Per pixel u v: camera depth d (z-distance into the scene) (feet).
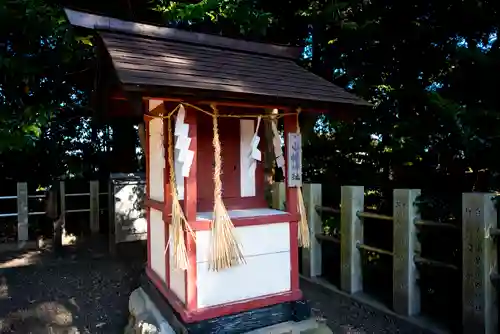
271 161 13.53
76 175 24.94
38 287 13.32
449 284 10.41
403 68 13.57
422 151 12.03
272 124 9.05
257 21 14.93
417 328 9.38
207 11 14.75
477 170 11.05
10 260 16.78
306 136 15.44
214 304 7.82
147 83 6.23
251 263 8.23
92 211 20.53
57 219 18.74
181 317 7.72
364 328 9.61
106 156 24.62
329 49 15.44
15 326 10.18
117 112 10.52
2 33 14.56
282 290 8.62
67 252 18.06
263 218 8.27
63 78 16.80
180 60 8.06
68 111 19.44
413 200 9.96
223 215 7.50
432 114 11.58
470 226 8.35
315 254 13.50
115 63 6.85
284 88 8.14
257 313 8.17
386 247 12.73
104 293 12.75
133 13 17.62
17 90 16.17
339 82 15.78
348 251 11.81
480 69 10.78
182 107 7.45
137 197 18.17
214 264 7.41
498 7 11.32
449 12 11.98
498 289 8.18
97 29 8.43
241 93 7.13
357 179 14.93
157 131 9.94
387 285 12.51
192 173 7.63
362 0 13.56
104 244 19.38
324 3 14.85
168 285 8.87
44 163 23.30
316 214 13.51
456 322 9.43
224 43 9.80
